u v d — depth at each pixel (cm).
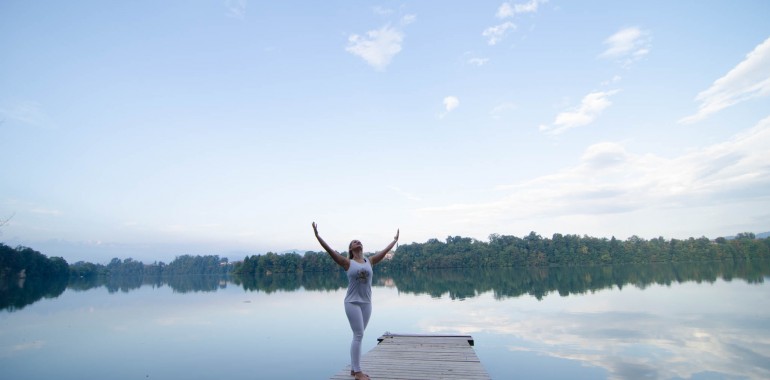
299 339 1543
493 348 1286
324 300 3058
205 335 1664
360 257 574
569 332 1500
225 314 2336
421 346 860
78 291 4994
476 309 2220
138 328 1886
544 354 1197
